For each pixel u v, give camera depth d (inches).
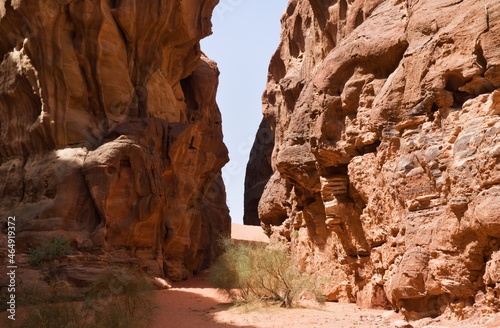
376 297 546.0
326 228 666.2
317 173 657.6
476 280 388.2
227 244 765.9
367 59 548.1
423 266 422.6
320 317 494.0
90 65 875.4
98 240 792.3
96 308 486.6
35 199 831.7
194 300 711.1
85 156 828.0
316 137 593.9
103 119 882.8
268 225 959.0
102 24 872.9
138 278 573.0
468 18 422.6
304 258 703.1
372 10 618.8
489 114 393.4
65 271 713.6
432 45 449.7
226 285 658.2
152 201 836.0
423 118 452.1
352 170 551.5
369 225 535.5
